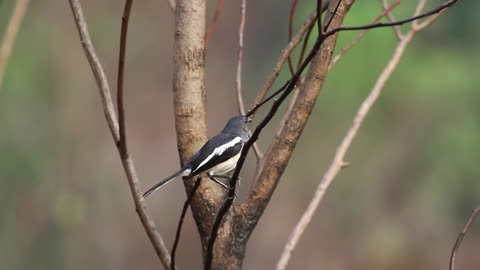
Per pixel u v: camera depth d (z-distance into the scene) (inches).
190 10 186.7
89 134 741.9
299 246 761.0
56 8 746.8
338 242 749.9
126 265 756.0
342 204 729.6
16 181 661.9
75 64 738.2
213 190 185.2
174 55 187.8
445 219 700.7
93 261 715.4
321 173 710.5
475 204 675.4
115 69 808.9
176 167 892.0
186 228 820.0
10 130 666.2
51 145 701.3
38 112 694.5
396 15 510.6
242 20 214.5
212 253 170.6
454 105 618.2
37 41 722.2
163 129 911.7
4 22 584.7
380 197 709.9
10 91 671.1
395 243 719.1
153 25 907.4
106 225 745.6
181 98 186.5
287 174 742.5
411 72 597.0
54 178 689.0
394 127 636.7
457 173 644.7
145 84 913.5
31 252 657.6
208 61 941.2
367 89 574.2
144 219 173.8
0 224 649.6
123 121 169.3
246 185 751.1
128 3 161.8
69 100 729.0
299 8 675.4
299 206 767.1
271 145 197.0
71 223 534.3
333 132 663.8
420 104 617.3
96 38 792.3
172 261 170.6
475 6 617.6
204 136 186.7
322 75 174.2
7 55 189.9
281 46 944.3
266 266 791.1
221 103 919.7
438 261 714.2
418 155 655.1
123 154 171.9
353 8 522.6
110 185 754.8
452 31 623.5
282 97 151.7
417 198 685.9
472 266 709.3
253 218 178.2
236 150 225.6
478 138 624.4
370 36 548.1
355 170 687.7
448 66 605.0
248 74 935.0
